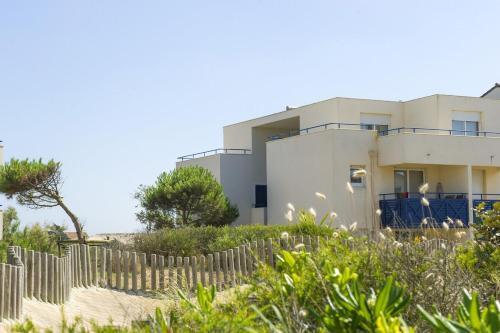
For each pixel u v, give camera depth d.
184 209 31.14
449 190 31.25
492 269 7.31
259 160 38.12
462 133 32.31
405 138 29.30
